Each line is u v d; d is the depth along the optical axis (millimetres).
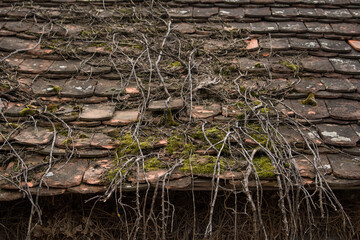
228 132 2895
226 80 3467
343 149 2896
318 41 3824
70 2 4156
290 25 3963
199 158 2775
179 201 3146
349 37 3857
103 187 2629
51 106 3158
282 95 3340
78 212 3059
